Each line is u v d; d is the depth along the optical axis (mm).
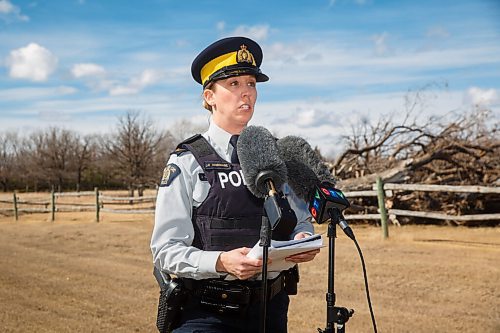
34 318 5684
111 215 19188
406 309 5727
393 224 12078
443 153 12852
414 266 7562
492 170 12914
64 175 50719
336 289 6531
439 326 5184
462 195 12297
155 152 34031
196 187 2223
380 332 5035
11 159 54156
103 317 5742
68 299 6488
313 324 5332
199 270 2090
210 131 2404
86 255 9781
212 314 2207
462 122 13641
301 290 6516
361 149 14156
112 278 7660
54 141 51625
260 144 2160
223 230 2199
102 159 46594
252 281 2225
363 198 12727
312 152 2332
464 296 6137
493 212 12219
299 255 2143
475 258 8055
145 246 10680
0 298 6523
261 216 2215
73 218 18766
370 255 8414
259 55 2461
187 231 2209
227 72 2326
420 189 10758
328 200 2096
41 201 24141
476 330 5070
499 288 6406
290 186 2311
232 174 2238
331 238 2090
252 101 2393
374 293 6340
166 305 2238
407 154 14227
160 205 2213
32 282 7438
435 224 12078
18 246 11195
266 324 2266
